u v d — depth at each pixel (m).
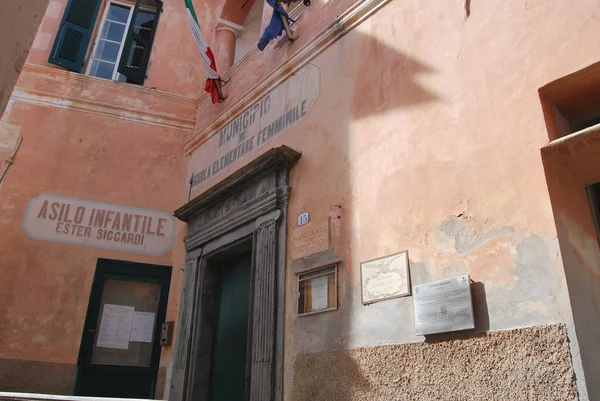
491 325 3.17
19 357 6.41
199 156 7.60
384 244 4.08
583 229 3.29
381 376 3.72
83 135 7.69
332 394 4.06
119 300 7.07
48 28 8.26
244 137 6.55
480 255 3.37
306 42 5.90
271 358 4.71
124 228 7.37
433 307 3.49
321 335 4.36
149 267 7.27
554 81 3.29
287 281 4.92
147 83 8.38
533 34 3.52
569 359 2.75
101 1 8.75
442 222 3.69
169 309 6.98
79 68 8.09
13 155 7.27
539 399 2.81
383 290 3.93
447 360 3.33
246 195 5.89
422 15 4.47
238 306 5.93
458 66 3.97
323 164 5.01
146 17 8.73
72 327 6.73
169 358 6.62
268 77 6.34
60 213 7.17
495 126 3.55
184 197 7.64
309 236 4.84
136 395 6.63
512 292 3.12
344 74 5.14
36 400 3.08
